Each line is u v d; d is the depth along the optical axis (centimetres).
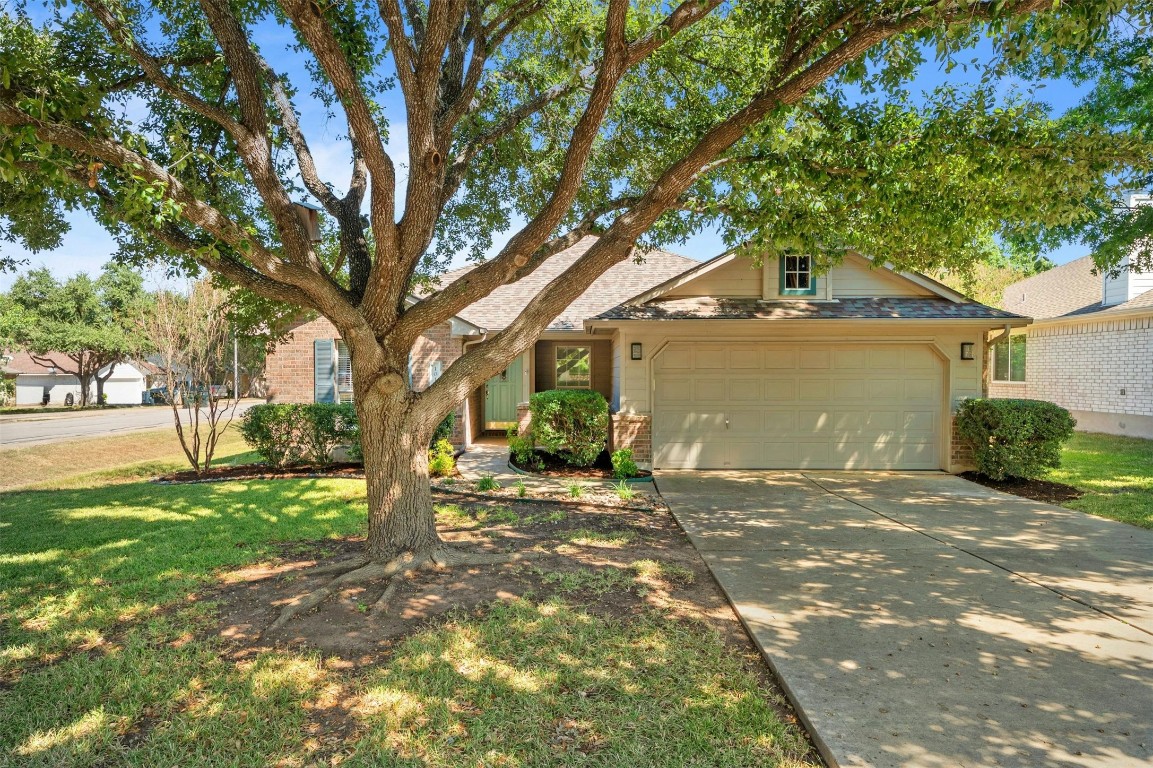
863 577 511
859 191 605
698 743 286
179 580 497
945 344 1041
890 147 584
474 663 360
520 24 663
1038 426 916
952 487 920
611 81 461
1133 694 323
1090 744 279
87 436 1708
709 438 1073
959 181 615
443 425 1108
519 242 502
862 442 1065
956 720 298
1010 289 2295
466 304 506
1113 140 514
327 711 315
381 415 514
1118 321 1472
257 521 697
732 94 781
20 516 734
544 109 768
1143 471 1028
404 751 281
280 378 1388
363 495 840
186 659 365
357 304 529
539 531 654
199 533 645
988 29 396
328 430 1077
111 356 3816
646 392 1055
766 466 1070
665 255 1617
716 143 489
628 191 854
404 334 507
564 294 525
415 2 602
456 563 527
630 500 822
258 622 418
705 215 704
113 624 420
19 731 297
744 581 500
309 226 548
